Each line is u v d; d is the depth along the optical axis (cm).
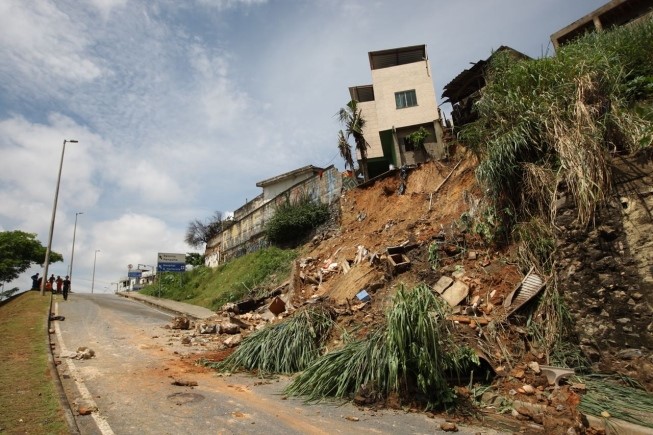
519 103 809
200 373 748
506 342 645
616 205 591
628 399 489
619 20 1684
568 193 657
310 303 1211
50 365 695
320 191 2164
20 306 1667
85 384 634
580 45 882
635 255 565
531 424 485
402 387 556
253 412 526
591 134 651
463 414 518
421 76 2631
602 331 584
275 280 1808
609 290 585
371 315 868
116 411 514
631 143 633
